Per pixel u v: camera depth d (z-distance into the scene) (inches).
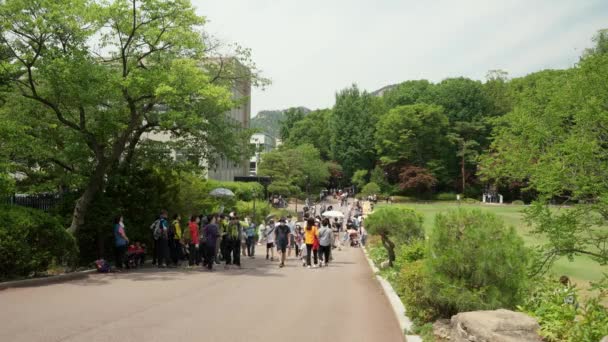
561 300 348.5
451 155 3747.5
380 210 721.6
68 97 710.5
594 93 530.3
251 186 2057.1
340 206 3238.2
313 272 757.9
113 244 791.1
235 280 629.9
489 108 3752.5
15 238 536.4
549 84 598.5
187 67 742.5
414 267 404.2
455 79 4062.5
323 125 4933.6
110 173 827.4
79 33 685.3
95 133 747.4
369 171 4264.3
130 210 844.0
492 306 336.5
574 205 550.9
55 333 323.9
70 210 772.0
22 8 643.5
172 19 773.9
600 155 522.6
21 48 684.7
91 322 358.6
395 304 439.5
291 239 1058.1
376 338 342.0
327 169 3806.6
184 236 794.8
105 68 730.8
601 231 564.7
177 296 486.6
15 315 376.8
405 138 3641.7
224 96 777.6
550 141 579.2
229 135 901.2
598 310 329.1
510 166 622.8
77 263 701.3
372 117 4313.5
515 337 270.5
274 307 444.5
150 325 354.6
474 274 351.3
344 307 458.3
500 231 371.2
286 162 2770.7
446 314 368.8
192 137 973.2
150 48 791.1
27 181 812.6
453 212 384.5
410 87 4473.4
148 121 834.2
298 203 3440.0
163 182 928.3
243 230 1043.9
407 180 3649.1
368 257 994.7
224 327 356.5
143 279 611.2
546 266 551.8
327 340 331.6
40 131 757.3
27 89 768.9
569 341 267.9
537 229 558.3
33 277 567.2
